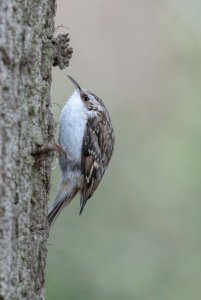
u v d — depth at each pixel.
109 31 14.89
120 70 14.65
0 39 5.48
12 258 5.56
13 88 5.58
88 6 14.95
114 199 12.91
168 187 13.29
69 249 11.48
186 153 13.71
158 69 14.77
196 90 14.53
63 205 8.50
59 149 6.33
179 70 14.77
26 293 5.79
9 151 5.53
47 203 6.29
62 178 8.53
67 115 8.75
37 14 5.96
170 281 12.14
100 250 11.86
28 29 5.73
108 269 11.66
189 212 13.00
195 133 14.02
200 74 14.66
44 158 5.95
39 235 6.07
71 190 8.60
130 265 12.00
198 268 12.35
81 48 14.62
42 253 6.16
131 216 12.85
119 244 12.23
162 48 14.91
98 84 14.45
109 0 14.91
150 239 12.62
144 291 11.81
